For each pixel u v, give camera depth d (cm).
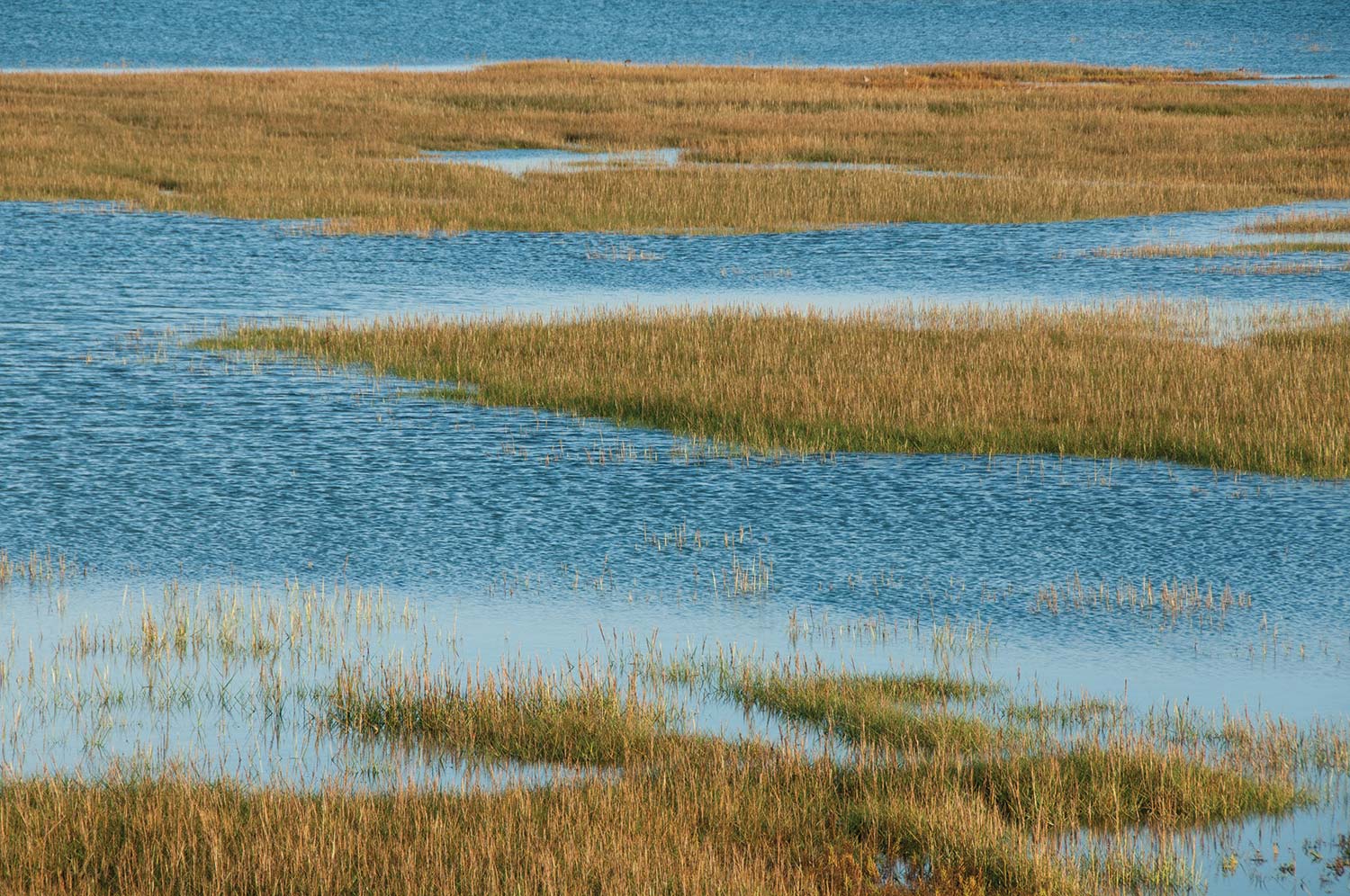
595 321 10619
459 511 6669
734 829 3556
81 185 16762
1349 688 4659
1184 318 10906
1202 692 4631
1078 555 6088
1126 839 3597
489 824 3447
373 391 8981
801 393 8575
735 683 4662
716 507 6750
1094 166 19675
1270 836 3619
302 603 5447
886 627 5247
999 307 11688
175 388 8975
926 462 7531
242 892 3170
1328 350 9731
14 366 9475
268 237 14550
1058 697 4562
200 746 4138
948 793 3719
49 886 3170
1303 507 6738
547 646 5022
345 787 3816
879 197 16850
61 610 5347
